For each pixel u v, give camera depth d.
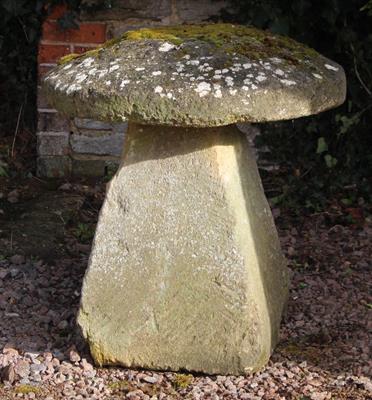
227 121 2.02
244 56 2.09
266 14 3.10
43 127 3.22
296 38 3.12
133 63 2.08
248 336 2.13
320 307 2.50
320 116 3.16
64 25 3.13
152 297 2.16
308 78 2.09
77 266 2.70
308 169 3.17
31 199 3.10
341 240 2.90
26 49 3.40
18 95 3.45
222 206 2.13
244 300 2.12
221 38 2.15
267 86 2.03
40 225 2.91
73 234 2.88
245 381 2.15
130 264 2.17
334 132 3.17
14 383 2.15
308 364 2.23
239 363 2.15
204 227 2.14
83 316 2.19
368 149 3.16
